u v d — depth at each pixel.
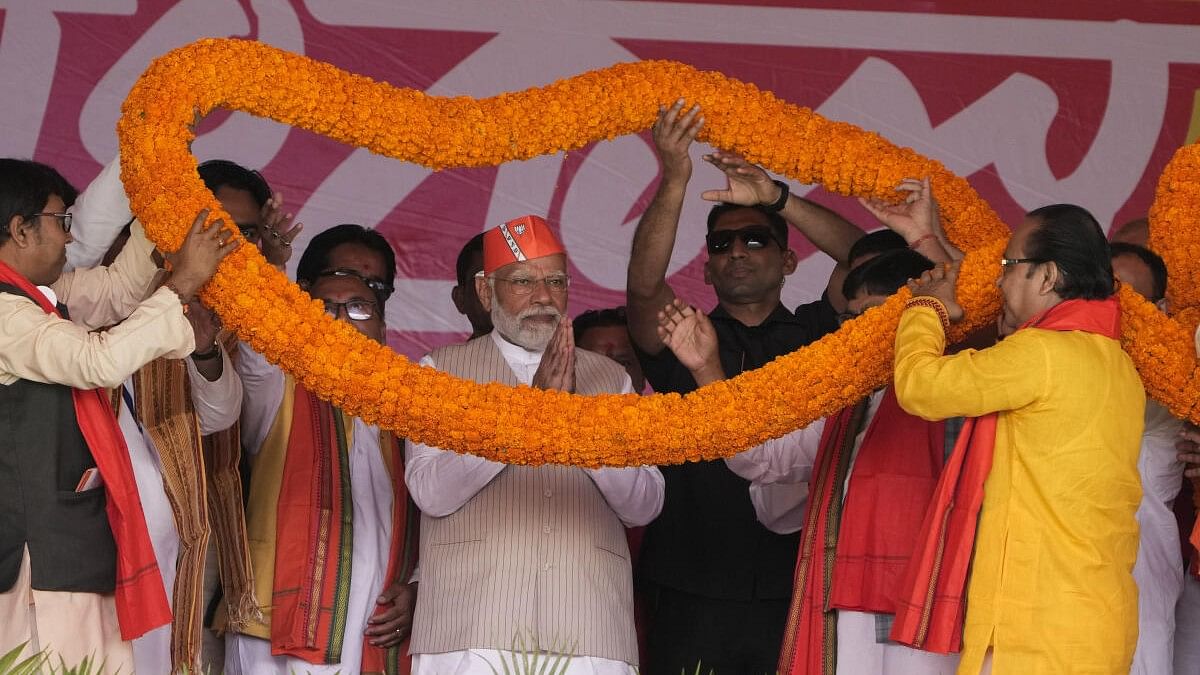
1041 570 7.32
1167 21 13.14
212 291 7.70
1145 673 8.65
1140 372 7.97
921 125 13.01
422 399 7.76
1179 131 13.05
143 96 7.87
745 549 9.94
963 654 7.45
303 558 9.27
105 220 8.63
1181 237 8.44
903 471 8.41
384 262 10.06
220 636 9.62
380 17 12.80
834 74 13.02
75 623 7.74
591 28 12.95
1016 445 7.43
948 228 8.91
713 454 8.06
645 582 10.23
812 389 7.97
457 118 8.20
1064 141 13.05
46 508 7.68
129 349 7.53
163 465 8.59
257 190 9.71
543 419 7.87
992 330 8.79
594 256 12.85
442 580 8.83
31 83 12.47
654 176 12.90
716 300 12.83
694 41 12.99
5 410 7.66
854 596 8.37
